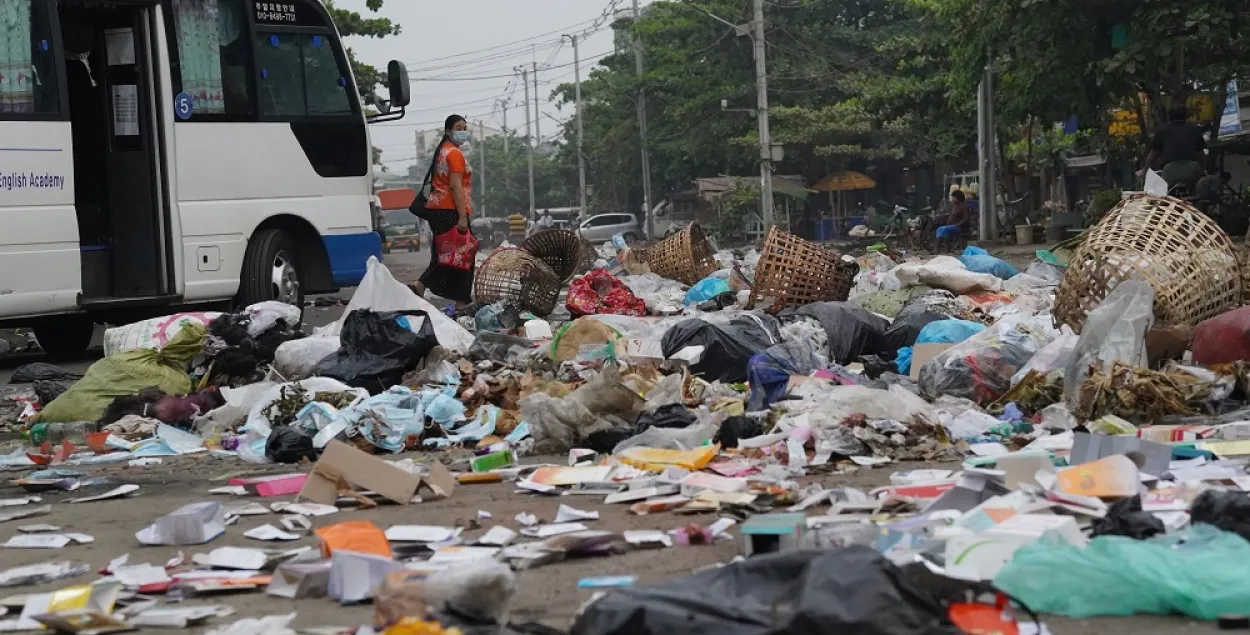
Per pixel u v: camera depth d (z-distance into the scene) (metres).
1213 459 5.82
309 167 15.36
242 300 14.84
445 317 10.97
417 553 4.86
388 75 15.74
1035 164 38.81
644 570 4.55
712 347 9.06
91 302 13.40
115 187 14.00
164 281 13.85
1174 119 18.56
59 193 13.14
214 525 5.49
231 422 8.73
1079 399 7.26
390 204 78.00
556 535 5.11
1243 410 7.02
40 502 6.64
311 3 15.45
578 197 83.62
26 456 8.08
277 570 4.50
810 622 3.24
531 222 72.44
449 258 14.80
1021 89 23.86
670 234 18.20
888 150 48.47
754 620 3.32
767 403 7.94
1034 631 3.58
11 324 13.80
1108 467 5.01
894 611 3.28
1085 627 3.75
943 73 32.25
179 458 7.93
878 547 4.28
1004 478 5.09
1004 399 7.66
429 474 6.14
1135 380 7.06
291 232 15.42
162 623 4.12
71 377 11.13
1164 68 21.48
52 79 13.12
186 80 14.14
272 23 15.05
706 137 51.78
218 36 14.47
